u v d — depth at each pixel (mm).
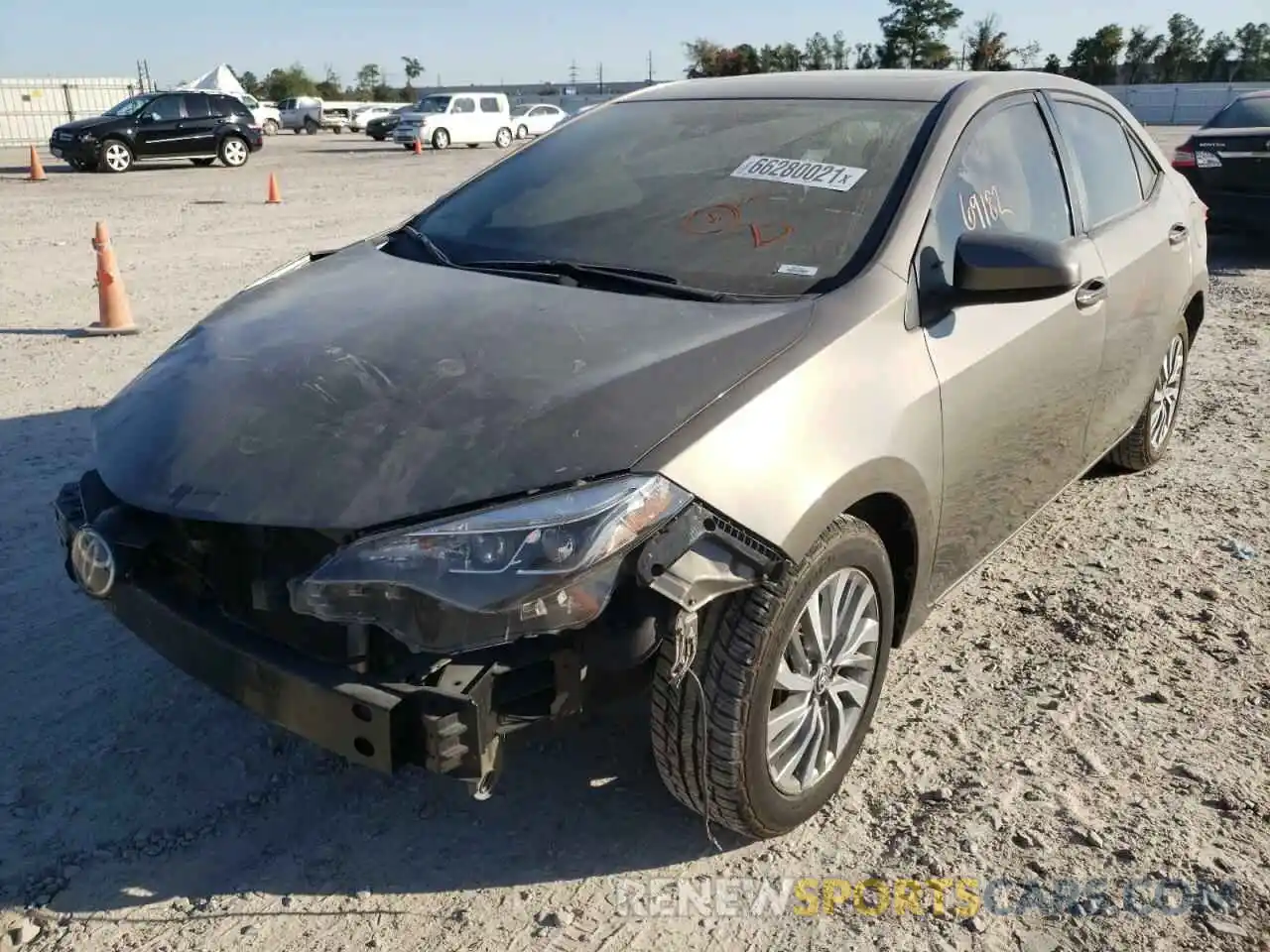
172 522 2518
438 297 3002
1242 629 3836
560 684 2305
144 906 2535
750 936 2475
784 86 3848
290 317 3012
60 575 4105
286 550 2350
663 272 3057
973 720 3293
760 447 2412
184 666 2486
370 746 2203
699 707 2449
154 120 23484
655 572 2230
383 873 2656
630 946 2443
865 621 2830
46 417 5867
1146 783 2992
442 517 2197
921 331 2924
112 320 7758
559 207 3512
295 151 34281
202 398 2650
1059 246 2852
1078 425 3955
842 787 2977
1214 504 4973
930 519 2973
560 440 2303
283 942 2438
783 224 3135
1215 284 10219
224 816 2848
